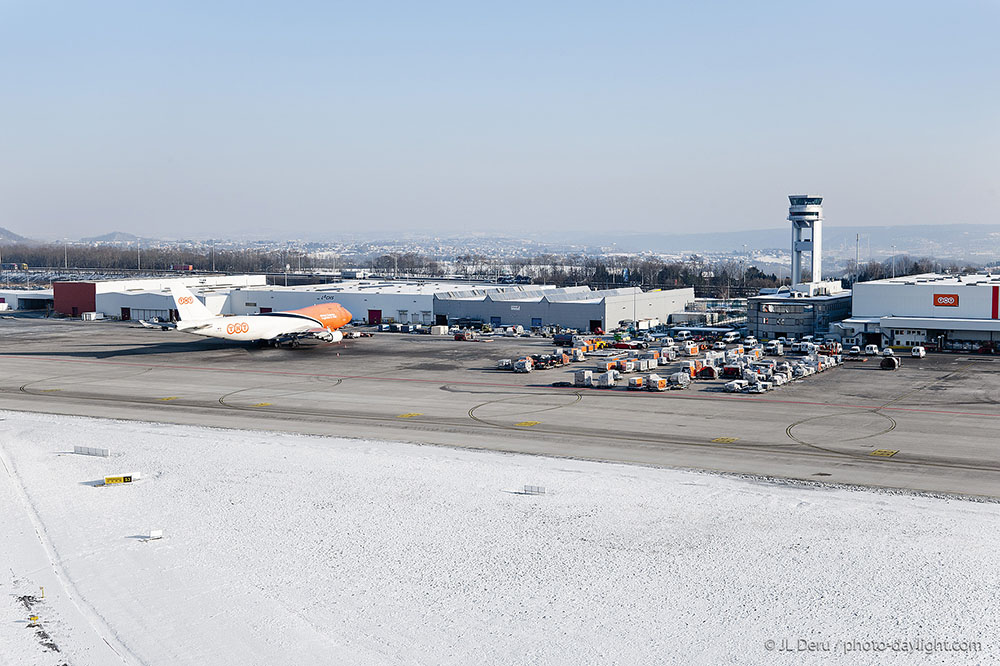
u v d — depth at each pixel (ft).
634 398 252.01
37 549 136.98
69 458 189.78
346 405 245.45
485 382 284.82
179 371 313.94
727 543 132.36
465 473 171.53
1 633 109.09
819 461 176.65
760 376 272.92
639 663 98.99
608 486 161.17
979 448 185.47
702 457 181.37
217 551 134.51
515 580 121.70
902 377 285.84
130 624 111.34
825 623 107.14
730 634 105.09
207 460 185.26
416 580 122.42
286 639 106.32
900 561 123.85
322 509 152.35
